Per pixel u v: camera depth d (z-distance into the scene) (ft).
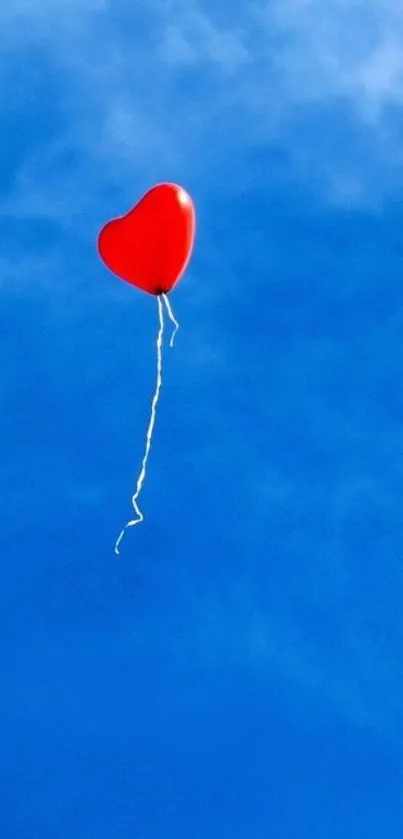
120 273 19.19
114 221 19.39
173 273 18.98
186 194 19.10
